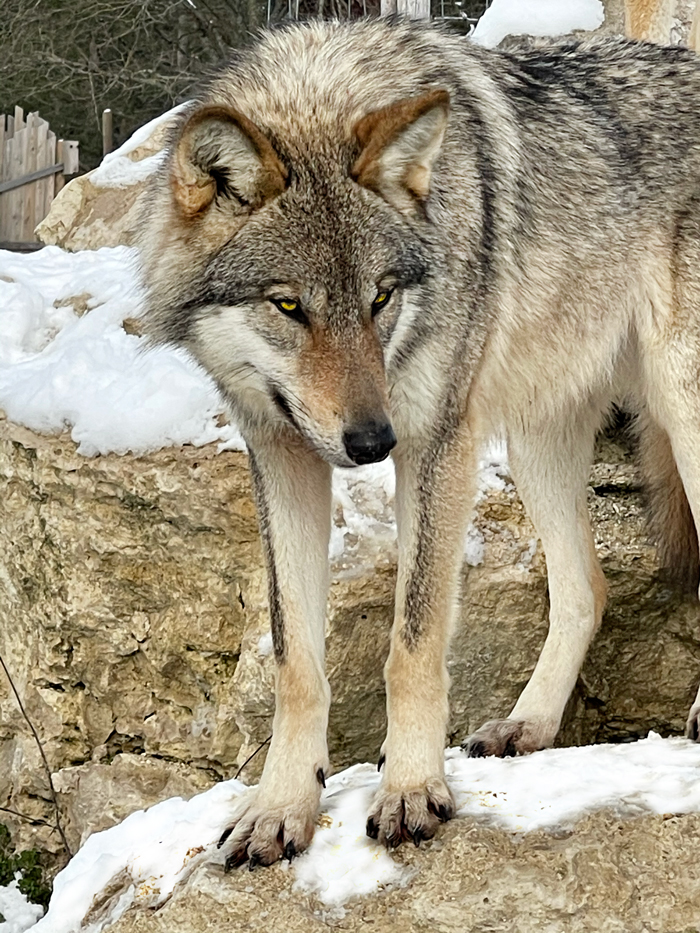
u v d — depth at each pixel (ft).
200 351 7.20
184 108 7.52
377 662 8.87
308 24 7.48
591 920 6.59
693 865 6.66
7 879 9.63
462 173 7.23
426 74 7.30
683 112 7.98
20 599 9.78
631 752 7.43
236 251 6.89
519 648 8.93
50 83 31.04
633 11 11.37
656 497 8.34
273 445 7.19
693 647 9.04
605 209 7.77
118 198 13.47
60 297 11.23
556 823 6.84
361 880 6.77
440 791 6.88
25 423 9.62
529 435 8.22
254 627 8.94
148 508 9.22
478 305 7.31
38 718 9.70
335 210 6.86
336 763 8.95
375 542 8.91
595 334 7.91
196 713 9.36
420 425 7.18
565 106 7.81
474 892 6.66
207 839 7.27
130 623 9.39
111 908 7.15
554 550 8.28
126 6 29.89
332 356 6.82
